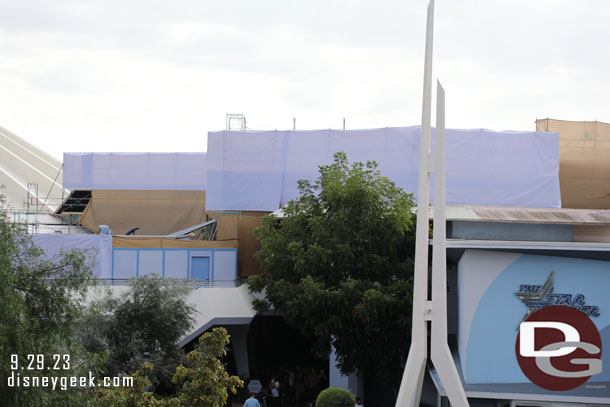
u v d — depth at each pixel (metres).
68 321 25.66
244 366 50.62
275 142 62.22
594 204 63.66
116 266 51.31
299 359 60.81
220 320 45.94
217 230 53.84
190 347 46.34
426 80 28.23
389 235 38.78
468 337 34.09
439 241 27.59
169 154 72.31
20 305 23.08
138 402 26.14
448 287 39.94
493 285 34.12
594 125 63.94
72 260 26.62
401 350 37.28
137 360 35.78
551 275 33.94
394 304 35.81
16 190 80.25
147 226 72.00
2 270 23.05
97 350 35.44
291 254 40.59
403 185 60.88
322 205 41.41
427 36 28.45
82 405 24.75
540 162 60.69
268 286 41.66
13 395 22.47
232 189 62.34
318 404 37.44
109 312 38.06
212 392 27.30
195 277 51.91
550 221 48.50
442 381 27.12
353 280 37.09
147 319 37.62
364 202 38.94
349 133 61.75
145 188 72.25
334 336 40.06
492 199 60.66
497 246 33.53
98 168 72.12
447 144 60.88
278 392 46.06
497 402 34.44
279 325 62.62
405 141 60.97
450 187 60.72
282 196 62.34
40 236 47.81
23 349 22.81
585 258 33.81
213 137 62.84
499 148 60.88
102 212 72.00
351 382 46.59
